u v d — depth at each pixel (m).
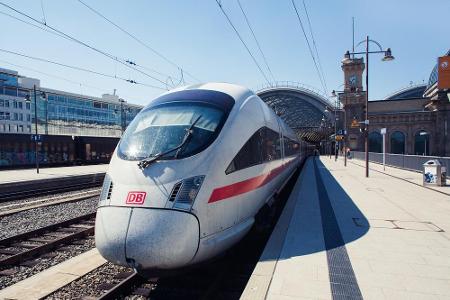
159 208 5.14
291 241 6.99
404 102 63.69
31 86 82.38
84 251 7.98
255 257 7.20
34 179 19.69
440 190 14.27
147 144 6.13
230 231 6.16
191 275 6.22
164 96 7.51
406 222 8.62
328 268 5.52
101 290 5.70
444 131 49.97
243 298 4.54
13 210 12.40
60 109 75.38
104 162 40.03
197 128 6.26
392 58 20.34
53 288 5.66
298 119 93.62
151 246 4.91
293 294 4.61
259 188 7.57
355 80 65.88
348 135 64.94
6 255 7.86
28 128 80.44
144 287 5.81
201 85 7.80
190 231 5.16
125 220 5.10
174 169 5.54
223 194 5.91
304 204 11.19
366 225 8.30
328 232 7.68
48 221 10.95
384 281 5.01
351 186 15.98
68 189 18.23
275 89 74.00
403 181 18.05
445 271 5.38
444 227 8.11
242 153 6.71
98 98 83.69
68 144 34.94
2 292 5.60
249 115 7.47
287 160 13.74
